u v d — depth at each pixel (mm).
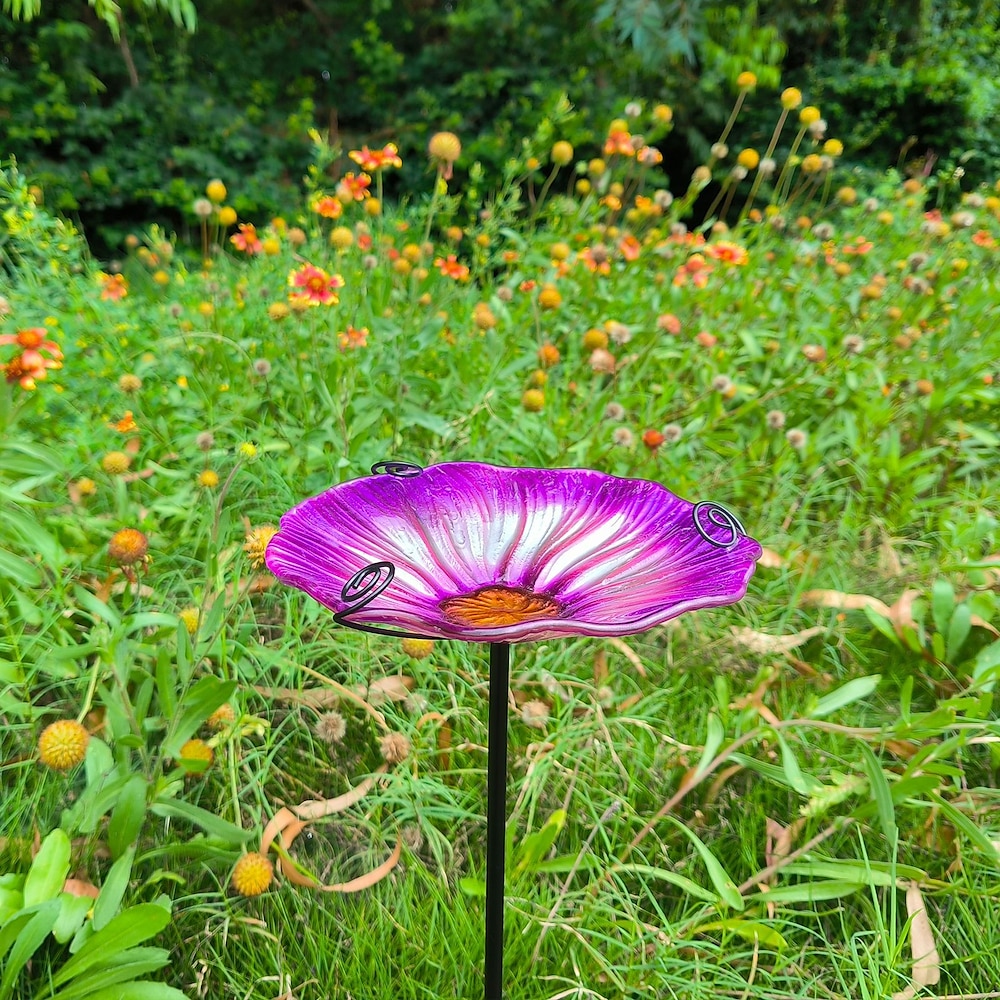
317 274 983
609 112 3051
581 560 501
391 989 604
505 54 3307
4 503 761
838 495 1096
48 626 713
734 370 1242
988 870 706
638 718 791
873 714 845
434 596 464
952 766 724
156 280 1564
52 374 1013
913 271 1350
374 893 672
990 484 1137
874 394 1215
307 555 457
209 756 633
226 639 764
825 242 1577
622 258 1491
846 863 673
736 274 1469
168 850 619
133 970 548
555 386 1180
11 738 739
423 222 1760
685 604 386
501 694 474
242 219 3035
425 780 709
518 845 701
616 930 652
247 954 625
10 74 3023
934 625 919
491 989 533
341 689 748
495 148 3066
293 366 1050
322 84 3580
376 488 525
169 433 1033
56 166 2965
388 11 3533
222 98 3311
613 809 686
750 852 706
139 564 735
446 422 1041
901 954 662
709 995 615
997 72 3732
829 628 904
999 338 1321
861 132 3482
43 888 556
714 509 498
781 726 728
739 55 2393
